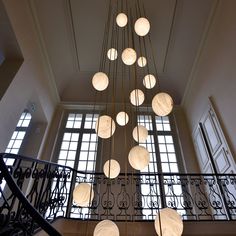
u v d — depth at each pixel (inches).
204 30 227.6
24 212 91.7
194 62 255.8
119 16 87.7
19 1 185.3
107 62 274.2
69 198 165.3
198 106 254.1
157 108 58.6
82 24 240.1
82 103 303.3
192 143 272.1
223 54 197.9
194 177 227.3
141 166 52.0
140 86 293.9
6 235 82.0
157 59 276.2
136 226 143.9
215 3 204.8
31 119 264.5
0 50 190.2
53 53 252.8
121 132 270.4
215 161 213.3
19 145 247.0
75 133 283.7
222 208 176.7
